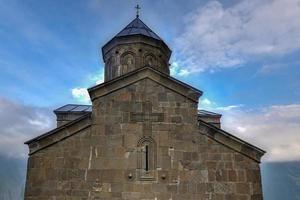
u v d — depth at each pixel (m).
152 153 13.98
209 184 13.75
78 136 14.18
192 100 14.78
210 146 14.27
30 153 13.95
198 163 13.99
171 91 14.84
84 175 13.69
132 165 13.76
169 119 14.45
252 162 14.18
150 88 14.80
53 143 14.08
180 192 13.55
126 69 21.48
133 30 22.83
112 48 22.36
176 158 13.97
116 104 14.53
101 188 13.50
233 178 13.90
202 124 14.48
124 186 13.50
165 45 22.53
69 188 13.55
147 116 14.44
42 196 13.48
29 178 13.69
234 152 14.27
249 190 13.79
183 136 14.28
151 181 13.60
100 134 14.16
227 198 13.63
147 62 21.67
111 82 14.69
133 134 14.18
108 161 13.82
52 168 13.80
